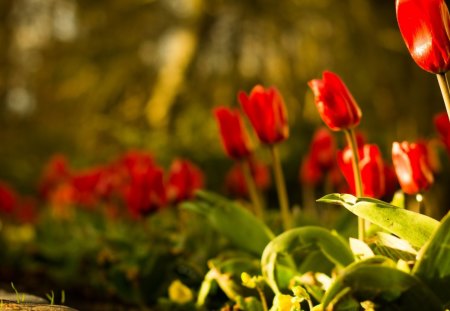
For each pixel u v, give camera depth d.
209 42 5.88
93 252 1.82
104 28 6.33
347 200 1.30
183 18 5.92
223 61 5.96
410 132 4.89
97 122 5.94
